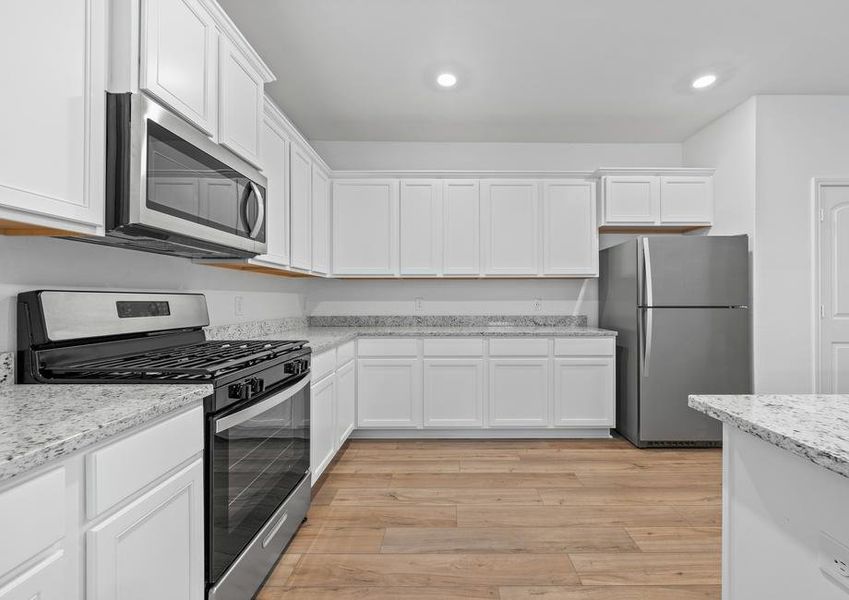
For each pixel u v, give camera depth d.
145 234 1.34
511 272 3.74
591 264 3.75
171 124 1.36
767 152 3.23
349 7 2.22
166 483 1.07
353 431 3.59
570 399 3.48
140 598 0.96
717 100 3.31
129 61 1.22
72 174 1.09
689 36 2.49
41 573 0.73
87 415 0.90
